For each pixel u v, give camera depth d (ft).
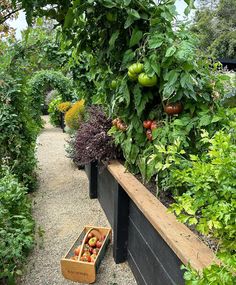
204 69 5.21
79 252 7.32
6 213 7.47
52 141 25.50
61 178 14.97
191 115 5.17
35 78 23.84
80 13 5.26
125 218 7.26
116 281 6.90
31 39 12.81
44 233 9.22
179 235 4.01
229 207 2.76
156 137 5.37
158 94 5.75
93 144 8.77
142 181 6.56
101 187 11.13
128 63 5.47
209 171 3.07
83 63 11.37
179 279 4.22
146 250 5.82
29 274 7.26
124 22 5.43
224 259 2.60
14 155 12.33
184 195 3.31
